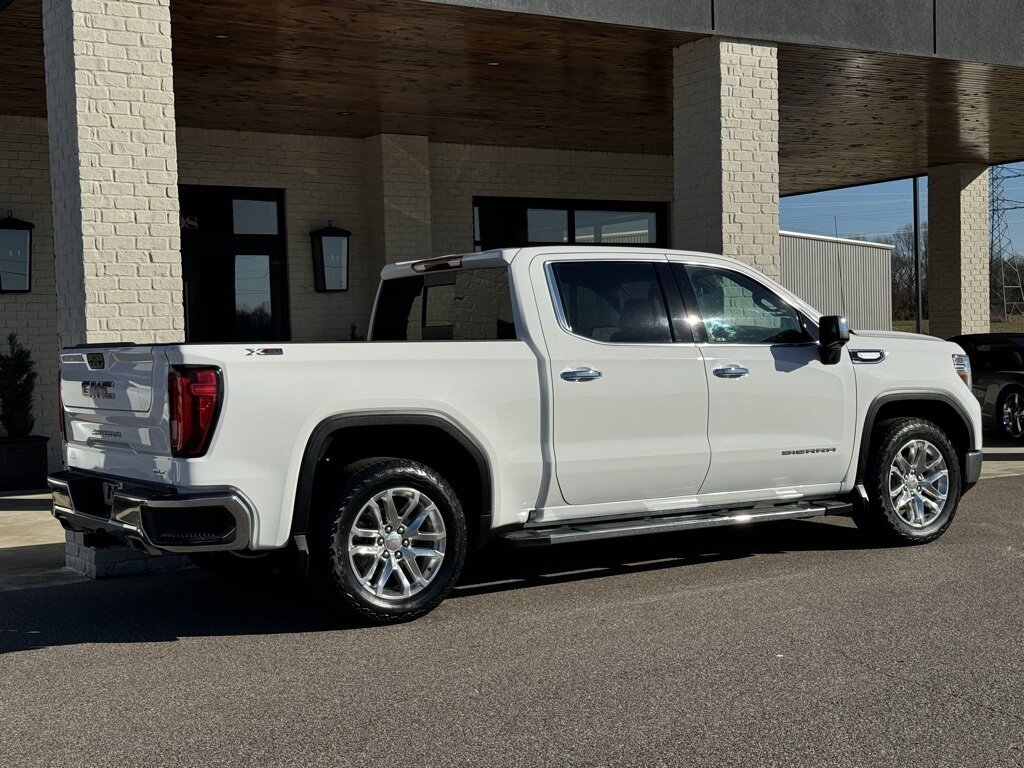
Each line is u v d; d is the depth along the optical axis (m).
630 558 7.55
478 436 6.09
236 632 5.88
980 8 12.04
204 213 14.70
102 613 6.39
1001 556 7.28
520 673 4.99
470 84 12.59
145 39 7.91
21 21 9.37
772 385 7.05
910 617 5.79
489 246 16.92
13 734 4.39
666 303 6.80
